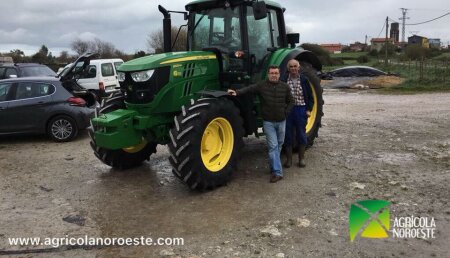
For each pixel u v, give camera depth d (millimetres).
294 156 7371
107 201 5605
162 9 7004
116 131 5879
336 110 13086
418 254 4004
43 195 5902
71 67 10789
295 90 6527
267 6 7102
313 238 4348
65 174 6863
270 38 7270
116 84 14609
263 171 6605
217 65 6570
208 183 5680
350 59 50156
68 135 9398
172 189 5984
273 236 4406
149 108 5949
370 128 9719
